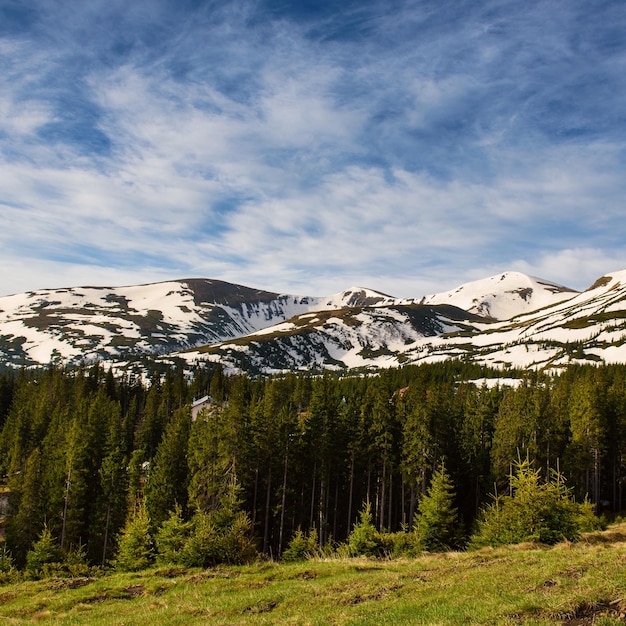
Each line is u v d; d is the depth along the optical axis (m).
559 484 32.66
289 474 61.91
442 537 46.50
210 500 55.94
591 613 13.61
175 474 63.22
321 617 16.61
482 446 71.31
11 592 25.17
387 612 16.09
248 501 59.94
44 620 20.58
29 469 63.91
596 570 17.20
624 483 72.62
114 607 21.62
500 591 16.70
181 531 42.41
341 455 63.91
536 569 19.00
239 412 58.47
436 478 49.38
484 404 77.81
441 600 16.75
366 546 39.75
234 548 30.33
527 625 13.01
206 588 22.84
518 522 31.52
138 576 26.73
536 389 78.31
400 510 68.88
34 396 118.75
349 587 20.52
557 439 65.75
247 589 22.33
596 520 40.41
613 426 72.25
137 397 147.75
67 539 59.38
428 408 65.25
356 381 159.12
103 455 68.50
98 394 107.44
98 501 60.59
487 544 33.69
